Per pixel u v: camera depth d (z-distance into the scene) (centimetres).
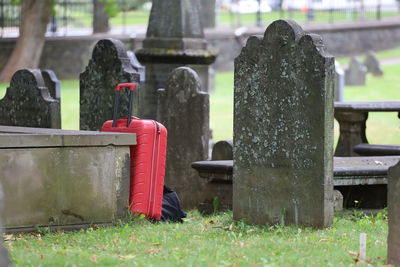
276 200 2091
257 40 2105
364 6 11450
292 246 1819
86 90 2828
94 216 2084
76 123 5131
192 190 2805
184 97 2802
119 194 2117
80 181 2064
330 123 2009
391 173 1616
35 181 2017
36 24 7388
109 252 1759
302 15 11406
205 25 9606
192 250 1778
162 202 2286
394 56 9962
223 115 5791
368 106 3269
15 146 1992
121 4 8844
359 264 1639
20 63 7344
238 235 1989
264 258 1681
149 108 3825
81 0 9456
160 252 1756
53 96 3394
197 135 2792
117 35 8256
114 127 2222
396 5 12325
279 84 2067
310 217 2033
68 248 1795
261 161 2114
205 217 2406
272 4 11744
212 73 7344
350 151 3391
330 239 1886
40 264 1598
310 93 2009
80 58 8088
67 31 9369
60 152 2038
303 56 2017
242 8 11581
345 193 2431
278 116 2077
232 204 2402
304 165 2034
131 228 2066
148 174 2188
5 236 1933
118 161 2109
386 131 4988
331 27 9775
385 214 2338
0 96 6109
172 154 2827
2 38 7888
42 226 2028
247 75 2130
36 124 2998
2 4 8312
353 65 7688
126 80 2703
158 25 3822
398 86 7612
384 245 1831
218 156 2786
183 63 3794
